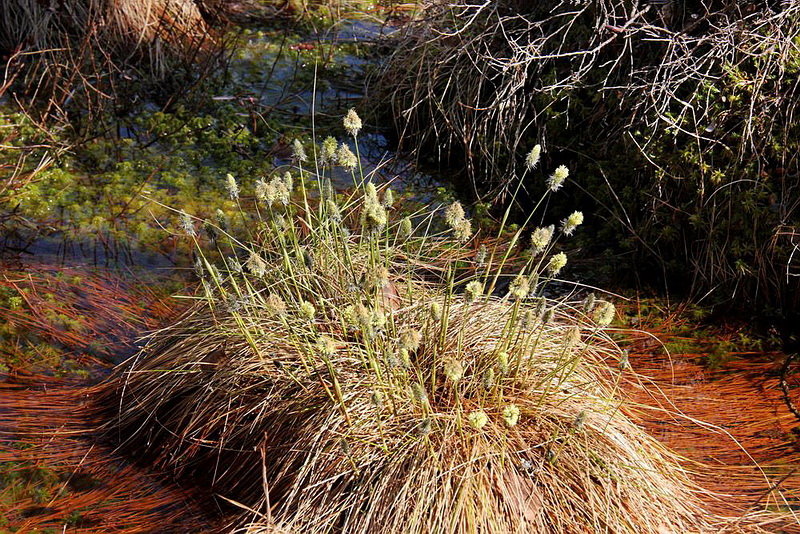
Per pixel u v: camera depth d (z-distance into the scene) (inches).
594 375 51.7
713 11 60.8
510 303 54.0
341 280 52.1
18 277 57.4
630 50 62.4
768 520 48.4
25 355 53.6
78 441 50.6
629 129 61.1
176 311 56.3
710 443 51.2
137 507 48.5
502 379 48.7
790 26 58.5
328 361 47.1
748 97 58.4
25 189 62.9
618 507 47.3
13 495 48.5
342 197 64.0
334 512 47.1
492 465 47.2
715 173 57.7
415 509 46.2
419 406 48.4
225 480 49.2
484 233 62.3
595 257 60.7
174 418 50.7
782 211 56.5
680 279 59.2
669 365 54.6
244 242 60.6
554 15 65.0
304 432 48.4
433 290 54.8
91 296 56.7
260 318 51.3
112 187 64.1
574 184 63.7
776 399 53.1
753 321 56.8
